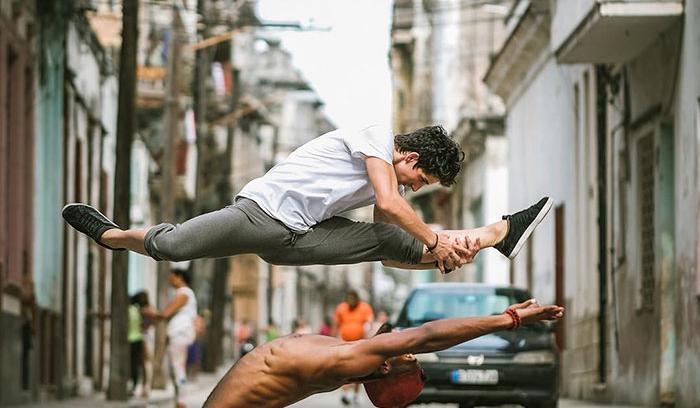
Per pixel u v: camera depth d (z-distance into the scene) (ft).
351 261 27.66
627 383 75.10
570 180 94.38
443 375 63.67
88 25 101.35
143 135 150.92
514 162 122.21
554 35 77.05
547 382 63.98
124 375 86.48
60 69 91.76
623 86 77.00
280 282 331.36
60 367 92.38
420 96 222.28
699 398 59.36
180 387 71.61
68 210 28.09
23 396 79.10
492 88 127.85
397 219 26.91
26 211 82.43
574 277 92.48
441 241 27.37
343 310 84.99
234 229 26.86
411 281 232.73
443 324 27.04
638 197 73.67
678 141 64.54
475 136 149.89
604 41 70.59
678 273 63.62
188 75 171.53
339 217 27.73
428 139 28.12
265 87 378.73
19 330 78.13
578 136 92.22
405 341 26.96
